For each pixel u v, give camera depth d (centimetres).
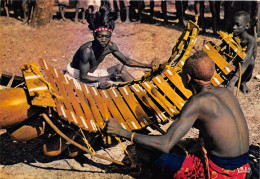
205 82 254
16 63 681
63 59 712
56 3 1216
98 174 337
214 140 245
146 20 1064
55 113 300
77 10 988
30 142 390
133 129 316
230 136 243
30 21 948
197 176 257
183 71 263
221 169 248
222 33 421
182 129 241
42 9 934
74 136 326
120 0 989
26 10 991
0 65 665
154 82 370
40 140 395
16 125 302
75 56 449
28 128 304
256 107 486
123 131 265
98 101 345
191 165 260
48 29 927
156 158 275
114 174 338
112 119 271
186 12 1170
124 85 395
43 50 761
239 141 246
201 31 932
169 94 358
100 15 412
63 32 903
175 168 264
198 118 246
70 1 1005
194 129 425
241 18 434
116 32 918
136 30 936
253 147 370
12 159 356
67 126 308
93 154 299
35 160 357
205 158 248
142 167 348
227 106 248
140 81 400
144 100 356
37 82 292
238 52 417
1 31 893
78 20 1034
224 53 423
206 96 247
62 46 793
